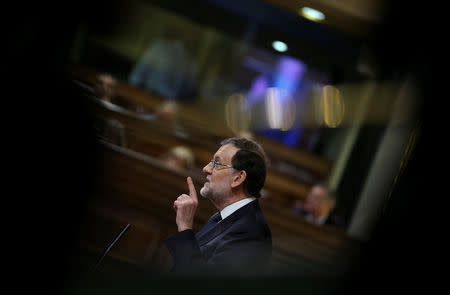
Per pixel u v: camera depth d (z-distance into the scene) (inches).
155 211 431.5
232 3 1115.9
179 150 631.2
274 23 1109.1
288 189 938.7
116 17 1074.1
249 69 1173.7
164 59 1088.2
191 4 1117.7
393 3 715.4
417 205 72.1
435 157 75.1
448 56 80.4
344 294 63.9
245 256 243.1
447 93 78.7
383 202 76.1
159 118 691.4
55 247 121.6
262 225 265.6
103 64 1078.4
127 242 416.2
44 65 131.3
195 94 1133.7
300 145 1098.7
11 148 122.6
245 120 1142.3
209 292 61.7
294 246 502.6
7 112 123.9
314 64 1103.6
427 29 83.4
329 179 944.9
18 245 118.0
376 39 805.2
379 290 65.6
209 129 1000.2
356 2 757.3
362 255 69.2
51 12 130.8
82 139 130.6
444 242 67.9
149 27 1122.7
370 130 895.1
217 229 264.5
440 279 66.2
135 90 932.6
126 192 424.5
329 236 507.5
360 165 877.2
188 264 232.2
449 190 71.7
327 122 1058.1
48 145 125.4
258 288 61.6
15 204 120.6
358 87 995.9
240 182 276.1
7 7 127.9
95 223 402.0
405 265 66.4
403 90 815.1
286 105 1119.0
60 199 124.7
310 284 63.4
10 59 128.8
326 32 1043.3
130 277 64.1
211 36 1157.1
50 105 127.8
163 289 62.1
